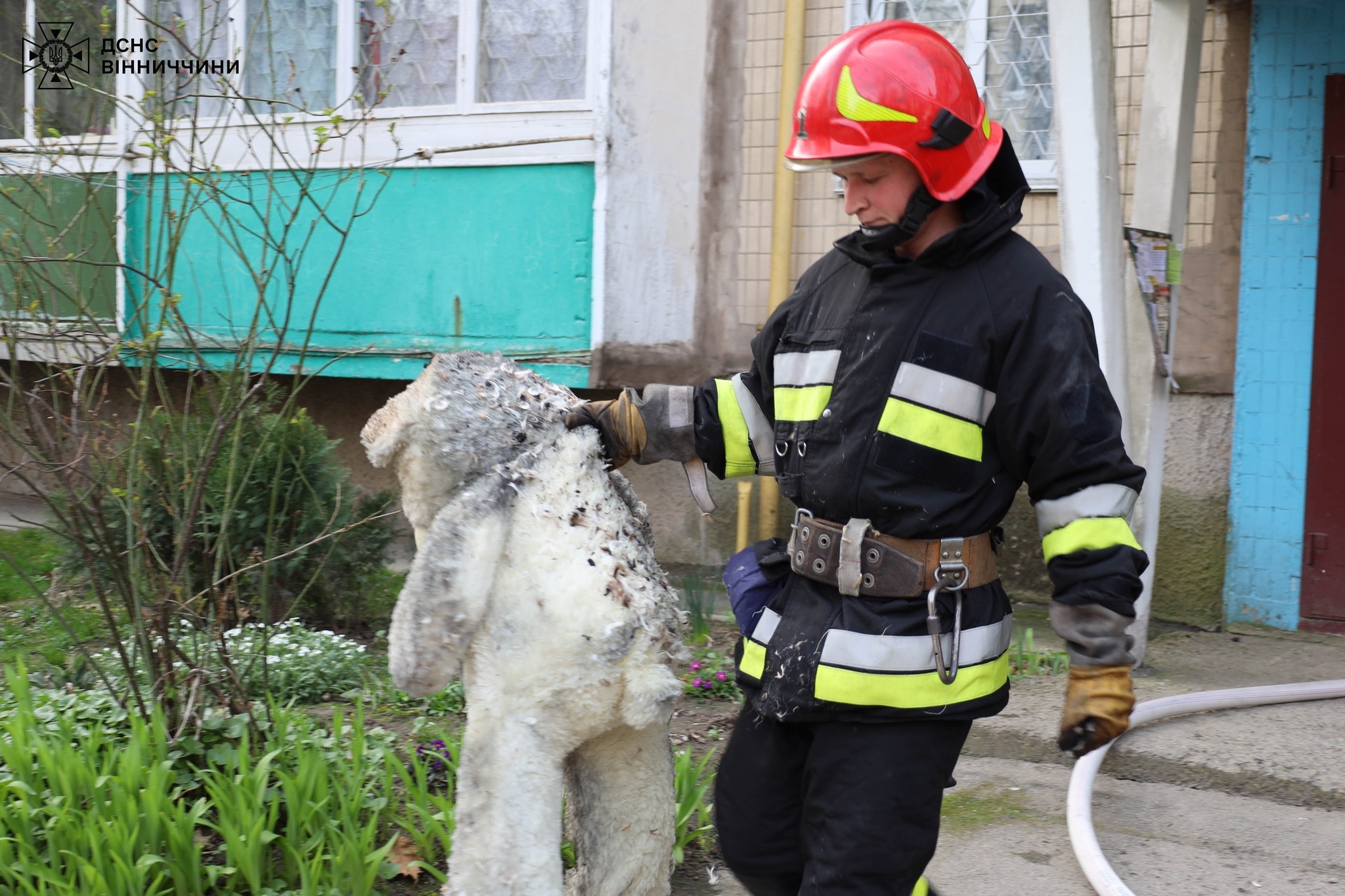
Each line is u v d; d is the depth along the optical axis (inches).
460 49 274.2
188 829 113.3
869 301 84.9
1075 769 146.9
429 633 87.5
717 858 131.7
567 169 265.1
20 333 142.0
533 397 96.0
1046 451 79.6
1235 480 232.2
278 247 144.1
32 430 136.2
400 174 280.2
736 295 272.4
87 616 209.6
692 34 268.4
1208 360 233.1
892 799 81.6
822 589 86.6
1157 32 196.9
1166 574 238.8
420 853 123.6
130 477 135.5
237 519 191.3
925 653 82.3
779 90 263.9
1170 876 130.7
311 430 207.0
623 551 91.0
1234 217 229.5
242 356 147.5
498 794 87.7
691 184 272.5
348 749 138.8
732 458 96.7
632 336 271.0
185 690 136.4
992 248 82.4
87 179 154.5
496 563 89.0
